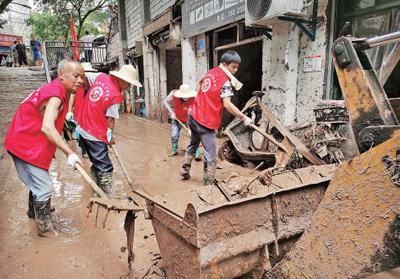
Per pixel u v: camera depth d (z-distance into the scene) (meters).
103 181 3.31
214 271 1.66
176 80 12.37
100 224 2.98
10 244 2.61
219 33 7.69
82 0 22.78
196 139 4.04
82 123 3.21
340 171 1.34
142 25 11.56
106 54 18.50
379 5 3.91
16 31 30.31
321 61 4.48
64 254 2.44
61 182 4.27
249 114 5.02
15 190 4.01
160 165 5.12
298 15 4.18
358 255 1.32
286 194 1.95
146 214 2.09
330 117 3.02
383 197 1.20
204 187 2.39
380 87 1.48
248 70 8.48
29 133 2.60
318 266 1.49
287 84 4.92
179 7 8.63
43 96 2.52
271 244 1.95
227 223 1.70
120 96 3.22
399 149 1.12
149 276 2.14
